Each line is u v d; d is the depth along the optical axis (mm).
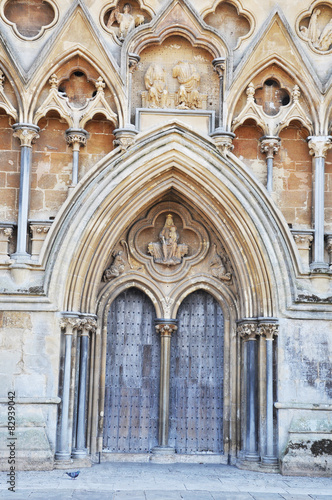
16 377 19016
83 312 19781
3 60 19797
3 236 19688
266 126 20312
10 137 20234
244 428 20078
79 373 19656
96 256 20000
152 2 20625
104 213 19797
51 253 19484
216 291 21125
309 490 16688
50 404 18922
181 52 20781
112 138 20438
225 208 20094
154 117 20203
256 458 19422
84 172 20250
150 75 20500
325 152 20312
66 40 20000
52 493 15695
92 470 18766
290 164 20688
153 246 21109
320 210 20062
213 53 20484
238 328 20547
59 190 20141
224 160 20047
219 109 20344
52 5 20172
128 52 20188
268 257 19766
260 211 19922
